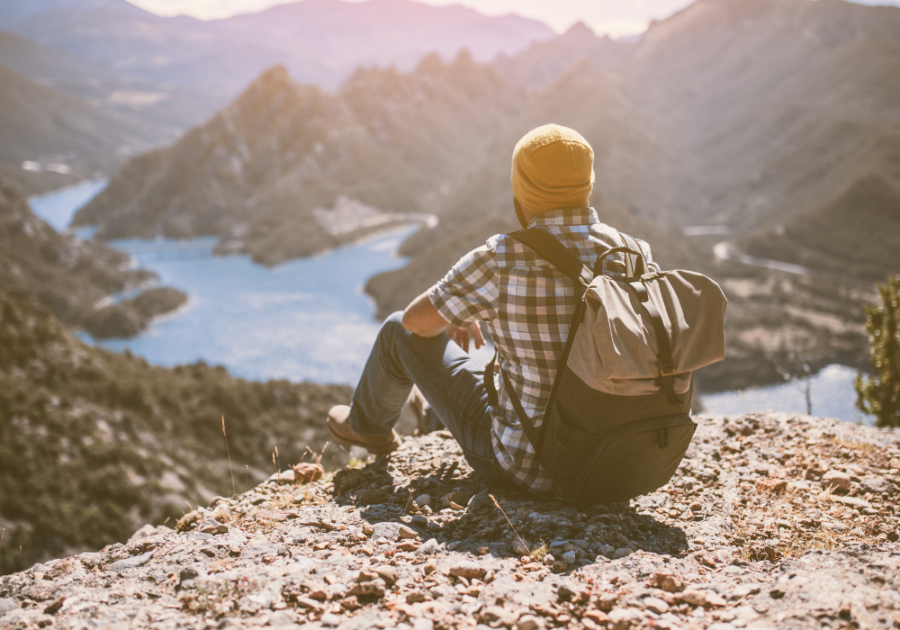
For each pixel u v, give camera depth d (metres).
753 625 1.86
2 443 55.44
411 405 4.66
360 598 2.17
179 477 60.88
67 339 90.31
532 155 2.64
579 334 2.45
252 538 2.80
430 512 3.17
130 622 1.98
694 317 2.35
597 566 2.39
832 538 2.73
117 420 70.12
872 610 1.83
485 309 2.72
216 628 1.94
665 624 1.90
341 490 3.60
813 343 191.62
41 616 2.05
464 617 2.01
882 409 6.47
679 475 3.63
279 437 80.81
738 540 2.75
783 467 3.71
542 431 2.68
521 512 2.95
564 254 2.54
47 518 48.22
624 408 2.41
